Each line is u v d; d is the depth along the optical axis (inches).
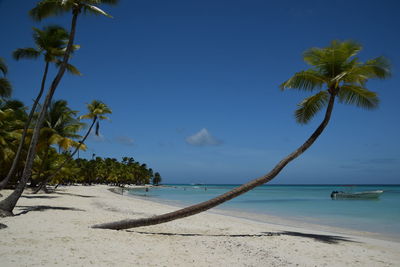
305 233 528.1
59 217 538.6
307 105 487.2
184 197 2263.8
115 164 4660.4
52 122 1055.6
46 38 627.8
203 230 491.5
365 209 1246.9
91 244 334.0
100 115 1073.5
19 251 289.0
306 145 436.5
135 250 322.7
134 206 952.9
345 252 367.2
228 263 299.9
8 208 526.3
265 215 976.9
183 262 291.7
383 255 364.8
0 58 689.0
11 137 1074.1
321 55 454.6
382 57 414.3
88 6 558.3
